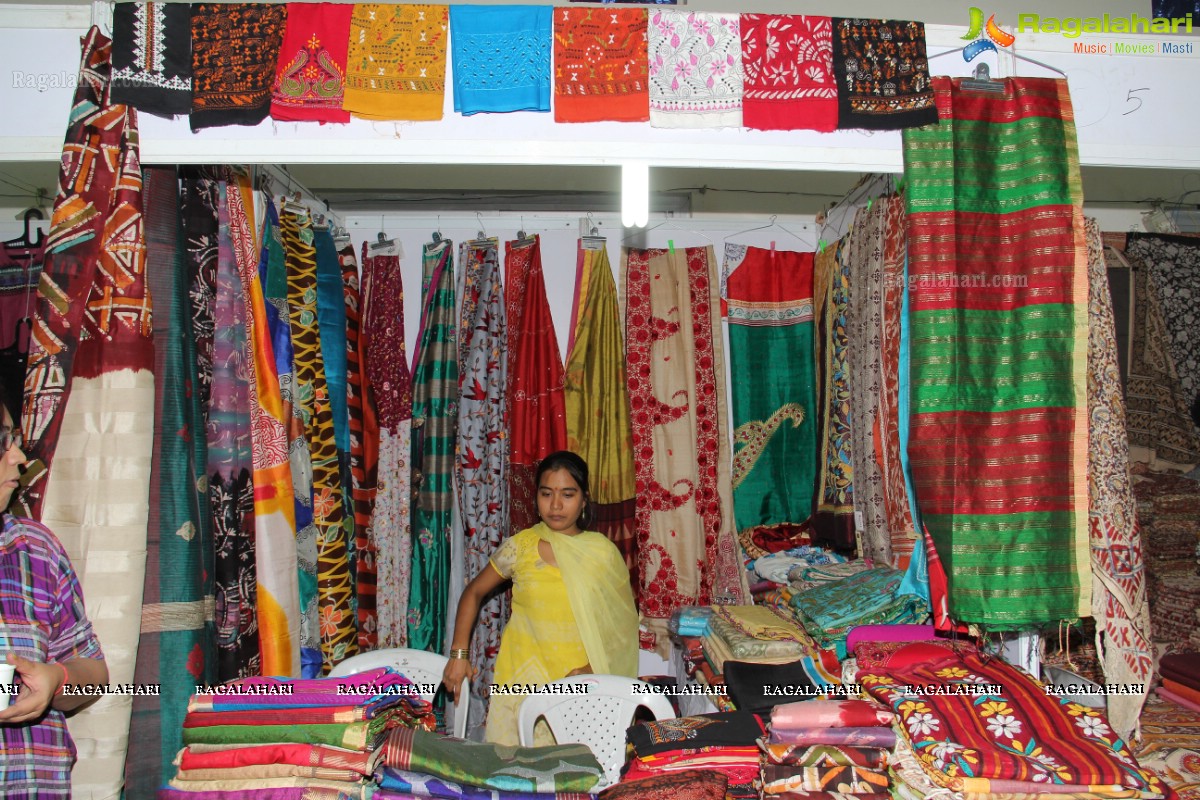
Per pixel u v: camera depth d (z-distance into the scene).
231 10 1.76
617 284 3.38
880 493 2.54
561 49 1.77
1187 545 2.58
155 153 1.76
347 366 2.93
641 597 3.19
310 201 3.08
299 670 2.14
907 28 1.82
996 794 1.30
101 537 1.61
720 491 3.21
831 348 2.88
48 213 3.22
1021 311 1.77
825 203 3.75
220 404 2.05
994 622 1.69
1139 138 1.86
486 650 3.01
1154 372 2.68
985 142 1.81
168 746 1.73
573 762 1.45
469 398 3.11
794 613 2.43
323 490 2.51
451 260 3.24
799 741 1.45
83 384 1.66
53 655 1.43
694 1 3.46
